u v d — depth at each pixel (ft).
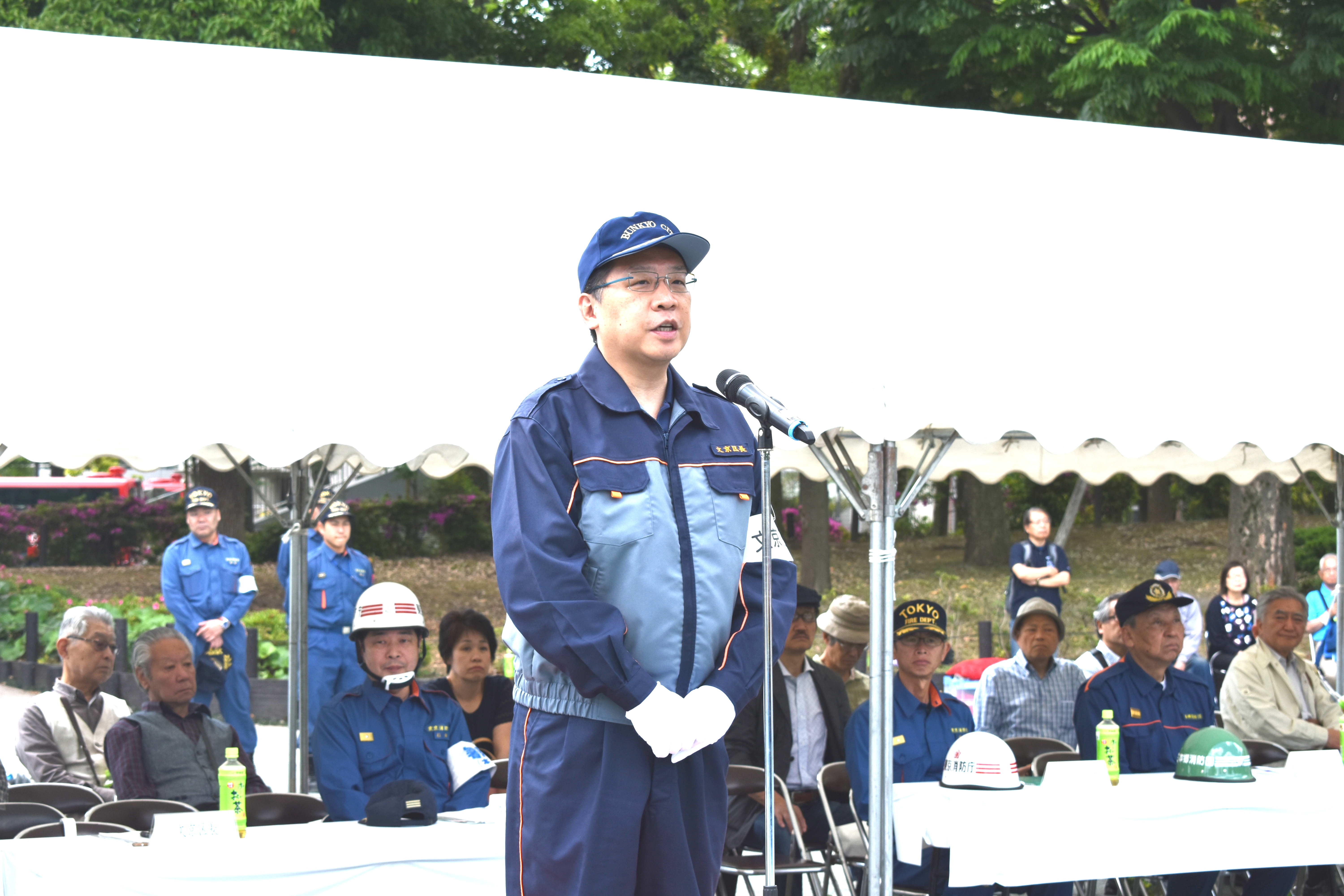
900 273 17.65
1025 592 42.24
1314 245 19.83
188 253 15.74
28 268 15.10
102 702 23.49
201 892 13.71
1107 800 17.62
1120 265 18.69
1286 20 55.16
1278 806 17.85
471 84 18.31
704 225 17.43
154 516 84.89
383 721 19.30
